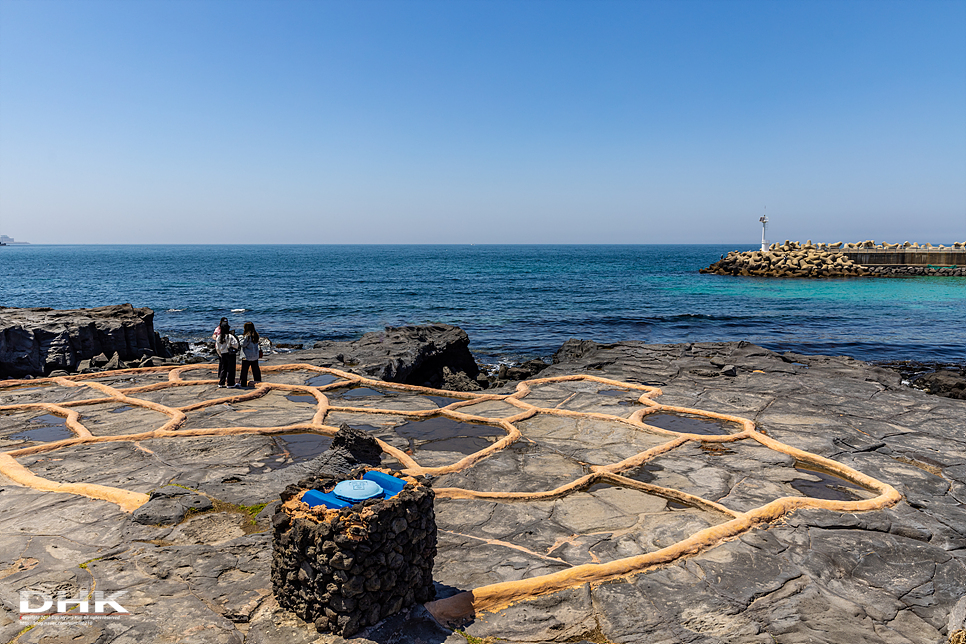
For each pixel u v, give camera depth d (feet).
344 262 432.66
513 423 33.73
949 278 212.43
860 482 25.30
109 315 66.49
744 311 134.92
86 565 17.15
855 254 243.81
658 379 44.34
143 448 28.53
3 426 32.94
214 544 18.60
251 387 41.75
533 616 15.44
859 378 44.34
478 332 108.68
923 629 15.40
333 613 13.85
